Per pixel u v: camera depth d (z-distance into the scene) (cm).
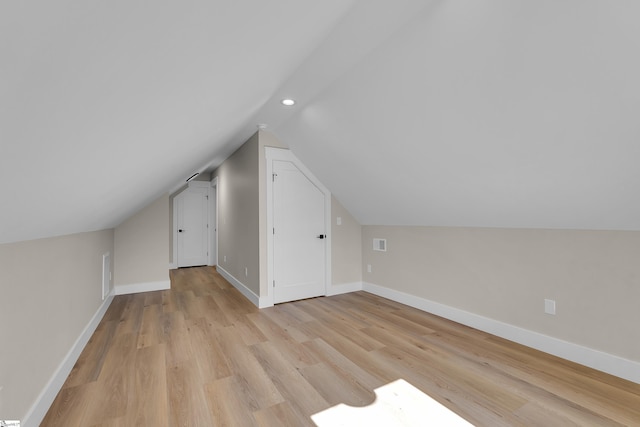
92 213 190
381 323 294
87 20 39
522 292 246
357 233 430
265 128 344
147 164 167
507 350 233
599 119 147
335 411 159
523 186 210
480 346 240
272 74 172
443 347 238
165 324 290
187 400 168
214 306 351
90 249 264
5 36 33
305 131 316
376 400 168
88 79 54
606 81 133
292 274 375
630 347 188
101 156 102
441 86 182
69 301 202
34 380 146
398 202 326
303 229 383
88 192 135
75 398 169
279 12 90
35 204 100
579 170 176
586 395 172
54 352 173
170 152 180
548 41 133
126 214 343
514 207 232
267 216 357
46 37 37
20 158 64
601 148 158
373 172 304
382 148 264
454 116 195
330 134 293
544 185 199
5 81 40
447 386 182
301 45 153
